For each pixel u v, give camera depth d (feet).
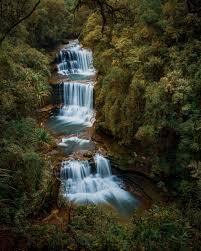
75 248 25.94
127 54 55.31
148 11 52.24
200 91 43.55
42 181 42.47
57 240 25.54
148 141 48.21
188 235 27.61
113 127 55.16
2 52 55.31
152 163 48.21
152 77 50.75
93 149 55.11
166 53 50.44
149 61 50.98
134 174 50.52
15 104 49.52
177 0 50.08
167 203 44.37
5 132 44.75
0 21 35.58
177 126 43.68
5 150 40.04
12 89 51.24
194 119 42.19
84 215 36.60
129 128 51.83
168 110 44.73
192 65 45.68
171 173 45.98
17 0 35.12
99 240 26.96
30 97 54.08
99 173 52.26
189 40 49.19
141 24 55.16
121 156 52.16
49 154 52.85
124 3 51.34
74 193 49.14
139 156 50.75
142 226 26.21
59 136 60.39
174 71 46.21
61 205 44.52
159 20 52.08
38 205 40.47
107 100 56.80
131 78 53.67
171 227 26.17
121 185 50.52
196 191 40.45
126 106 52.39
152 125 46.11
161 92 45.52
